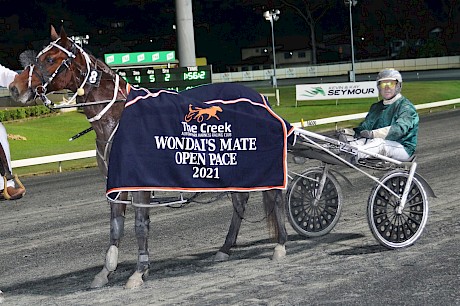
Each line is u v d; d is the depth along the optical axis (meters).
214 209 9.69
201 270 6.52
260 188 6.20
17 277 6.84
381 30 77.25
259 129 6.19
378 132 6.90
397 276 5.81
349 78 39.47
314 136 6.61
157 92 6.04
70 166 17.88
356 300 5.21
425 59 58.44
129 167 5.68
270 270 6.28
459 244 6.85
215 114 6.07
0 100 30.00
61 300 5.77
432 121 22.67
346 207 9.28
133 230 8.67
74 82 5.91
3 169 5.93
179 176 5.88
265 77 61.88
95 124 5.98
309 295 5.40
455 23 74.94
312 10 78.56
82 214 10.23
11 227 9.59
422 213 6.98
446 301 5.10
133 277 6.01
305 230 7.59
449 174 11.41
